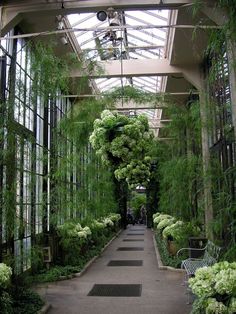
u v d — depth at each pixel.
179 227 7.36
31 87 4.96
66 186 7.11
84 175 8.25
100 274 6.72
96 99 6.97
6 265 3.93
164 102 7.99
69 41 6.80
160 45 7.79
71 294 5.24
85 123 6.80
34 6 5.05
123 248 10.78
